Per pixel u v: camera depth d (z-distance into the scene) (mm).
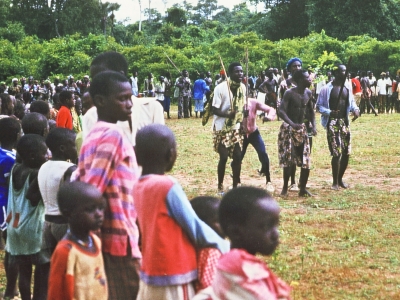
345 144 11141
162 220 3723
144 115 5254
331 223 8758
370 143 17375
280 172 13141
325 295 6035
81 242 4246
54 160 5469
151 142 3912
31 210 5602
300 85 10406
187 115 28953
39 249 5574
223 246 3713
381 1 46812
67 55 42094
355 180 12180
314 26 48469
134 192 3924
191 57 42219
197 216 3922
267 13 58406
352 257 7195
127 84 4445
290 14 55875
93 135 4312
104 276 4312
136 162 4449
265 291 2943
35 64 43031
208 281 3623
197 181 12141
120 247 4266
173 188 3740
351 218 9031
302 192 10617
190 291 3709
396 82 29547
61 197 4195
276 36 56562
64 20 63938
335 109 10961
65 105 9430
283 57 39375
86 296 4211
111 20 70125
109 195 4277
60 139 5422
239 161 10648
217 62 39594
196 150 16734
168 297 3684
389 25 47375
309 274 6633
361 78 28500
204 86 29031
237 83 10422
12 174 5820
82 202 4125
